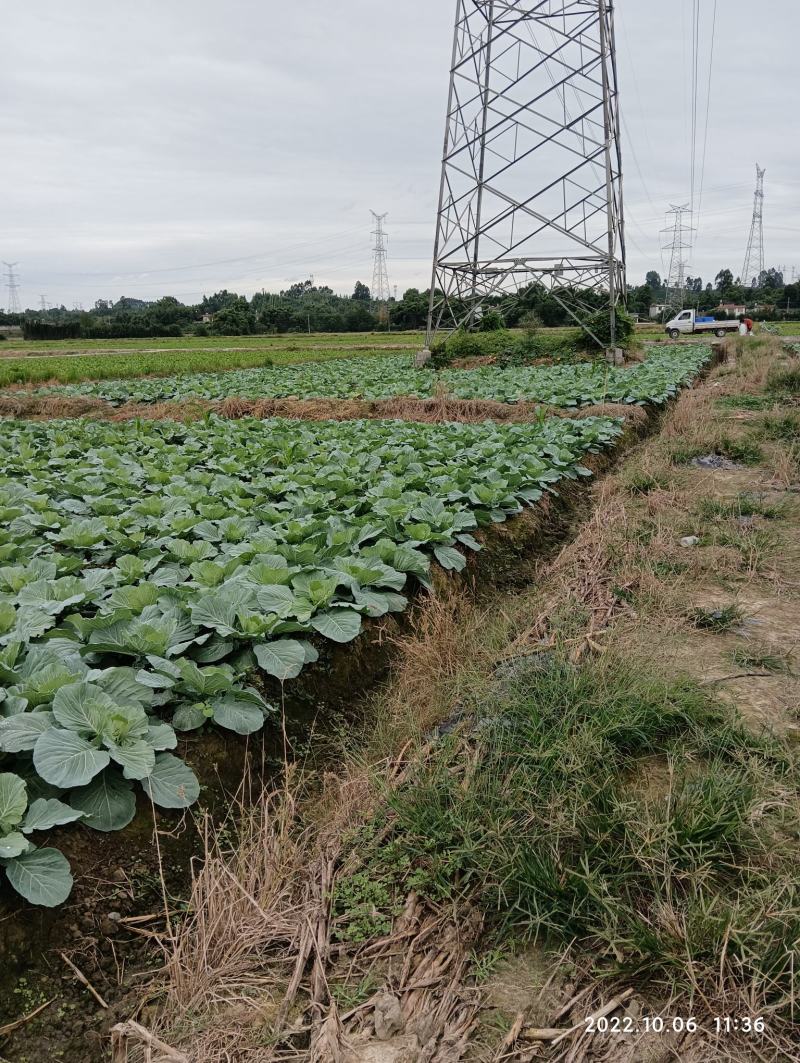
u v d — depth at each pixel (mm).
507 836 2824
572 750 3182
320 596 4434
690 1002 2246
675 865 2639
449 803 3086
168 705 3664
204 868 2891
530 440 9664
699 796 2873
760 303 83562
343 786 3404
